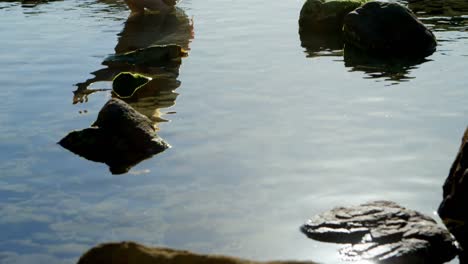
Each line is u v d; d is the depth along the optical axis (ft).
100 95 46.85
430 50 54.29
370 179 32.50
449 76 47.39
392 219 27.99
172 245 27.66
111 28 64.34
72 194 32.68
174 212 30.32
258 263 20.58
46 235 29.07
